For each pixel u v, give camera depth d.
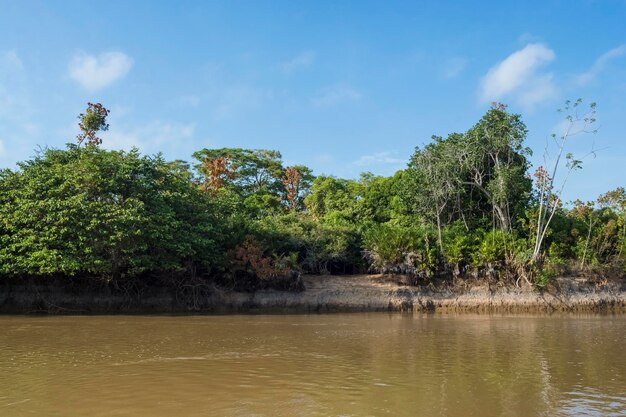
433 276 39.00
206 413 9.74
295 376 12.96
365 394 11.18
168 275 34.06
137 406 10.16
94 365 14.30
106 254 29.89
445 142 44.72
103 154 32.22
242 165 67.94
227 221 37.19
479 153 43.22
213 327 24.25
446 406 10.30
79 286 32.78
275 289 36.88
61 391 11.31
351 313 34.66
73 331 22.08
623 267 40.66
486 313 36.31
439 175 43.34
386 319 29.69
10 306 31.72
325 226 42.31
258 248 35.28
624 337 21.17
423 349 17.58
